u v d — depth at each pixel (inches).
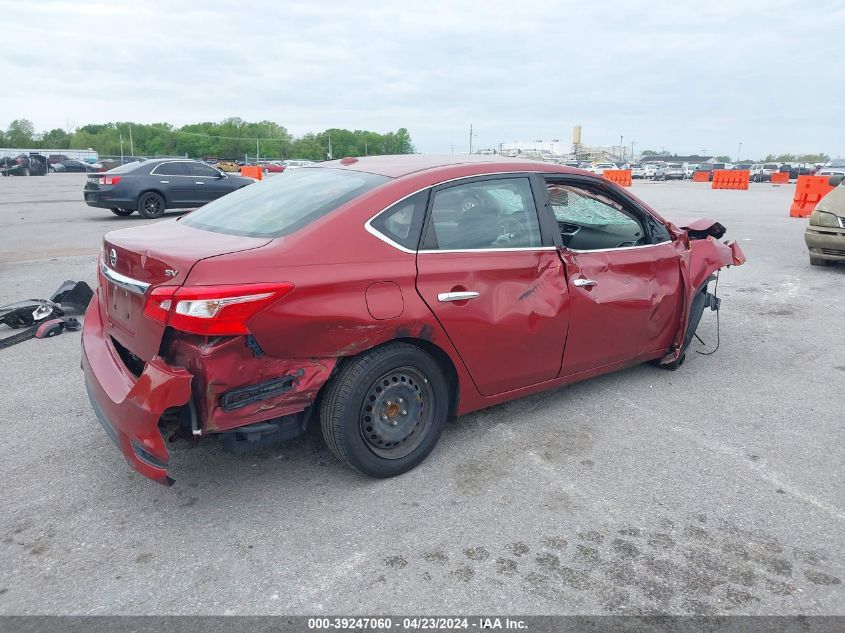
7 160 1777.8
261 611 99.0
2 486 133.0
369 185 134.8
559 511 125.6
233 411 113.7
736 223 585.6
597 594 103.3
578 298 156.5
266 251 115.7
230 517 123.0
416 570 108.4
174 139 5531.5
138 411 110.0
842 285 322.3
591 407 174.1
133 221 581.0
